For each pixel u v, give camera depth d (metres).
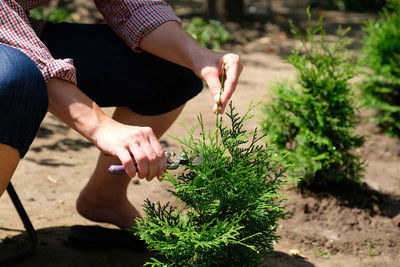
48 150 3.29
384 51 4.17
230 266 1.38
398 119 4.05
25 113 1.28
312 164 2.75
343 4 10.04
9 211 2.42
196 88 1.95
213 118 3.97
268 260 2.17
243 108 4.29
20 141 1.30
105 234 2.10
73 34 1.87
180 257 1.36
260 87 4.93
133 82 1.84
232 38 7.05
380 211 2.73
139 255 2.07
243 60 5.99
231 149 1.43
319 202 2.71
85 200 2.11
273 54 6.39
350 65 2.93
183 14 8.13
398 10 4.30
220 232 1.30
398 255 2.36
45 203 2.55
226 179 1.37
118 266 1.97
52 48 1.81
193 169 1.36
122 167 1.28
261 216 1.43
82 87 1.82
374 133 4.06
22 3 1.66
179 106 1.94
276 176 1.48
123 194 2.09
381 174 3.29
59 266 1.94
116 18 1.83
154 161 1.27
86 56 1.82
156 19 1.74
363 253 2.36
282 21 8.37
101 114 1.35
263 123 2.96
